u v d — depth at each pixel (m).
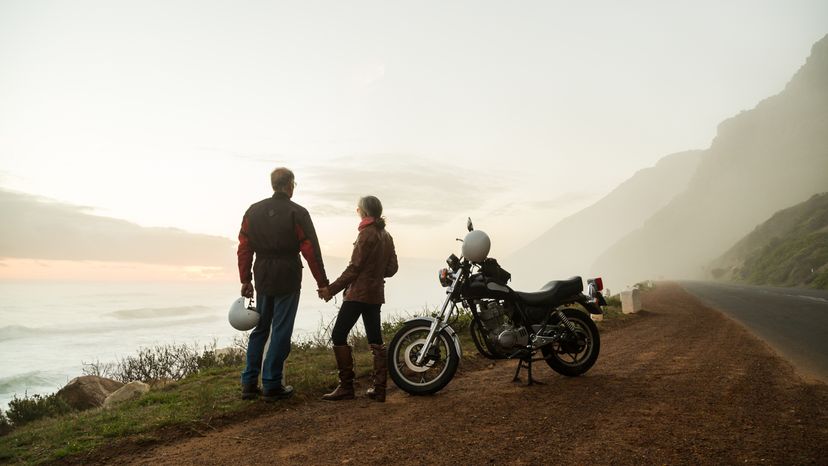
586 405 4.53
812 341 8.96
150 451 3.65
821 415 4.08
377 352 5.04
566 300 5.75
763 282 51.72
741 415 4.11
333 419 4.32
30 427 5.12
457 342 5.19
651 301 21.08
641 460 3.12
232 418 4.40
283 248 4.85
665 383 5.42
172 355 9.05
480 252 5.29
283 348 4.84
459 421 4.12
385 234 5.24
